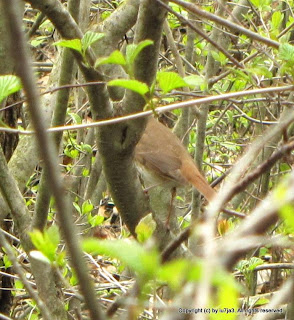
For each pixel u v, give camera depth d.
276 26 9.15
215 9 11.50
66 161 13.59
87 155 11.88
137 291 2.94
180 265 2.36
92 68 5.59
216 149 12.35
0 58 7.36
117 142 5.98
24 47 2.08
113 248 2.61
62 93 7.48
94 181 11.41
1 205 8.98
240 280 9.04
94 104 5.79
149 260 2.59
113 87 6.95
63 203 2.26
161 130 10.34
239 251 2.49
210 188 9.41
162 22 5.41
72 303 8.12
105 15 12.09
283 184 2.62
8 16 2.02
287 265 8.49
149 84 5.67
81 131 12.19
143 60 5.53
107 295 8.68
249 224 2.61
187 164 9.82
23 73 2.11
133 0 9.55
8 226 9.80
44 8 5.46
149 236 4.43
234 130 14.69
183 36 13.96
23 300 10.04
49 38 14.05
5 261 8.35
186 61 10.90
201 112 9.92
